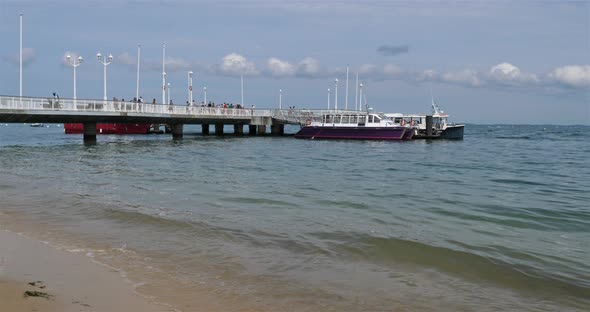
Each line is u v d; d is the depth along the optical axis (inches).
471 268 406.6
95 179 952.3
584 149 2405.3
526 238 526.6
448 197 815.1
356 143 2413.9
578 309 329.1
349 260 420.2
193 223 545.6
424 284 367.9
